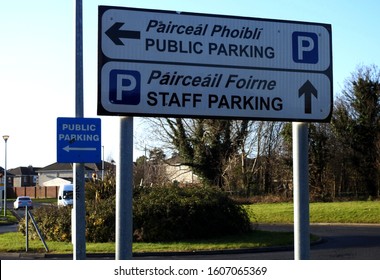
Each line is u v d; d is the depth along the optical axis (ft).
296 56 20.18
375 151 142.00
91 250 55.42
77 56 28.55
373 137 142.31
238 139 148.66
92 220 62.69
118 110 18.62
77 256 26.86
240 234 67.51
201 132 144.66
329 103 20.31
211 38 19.53
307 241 19.62
